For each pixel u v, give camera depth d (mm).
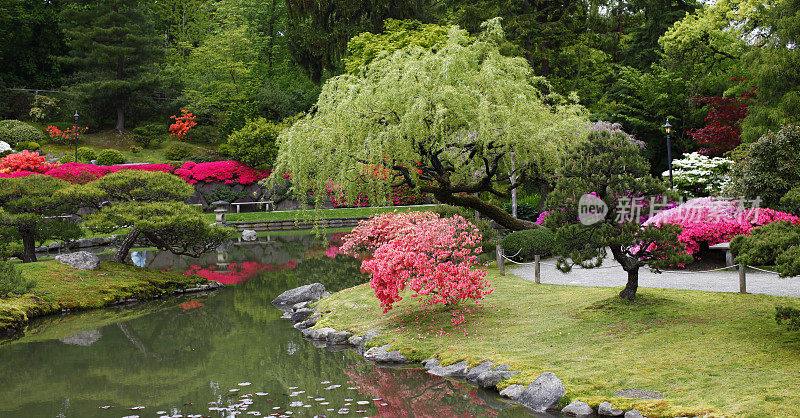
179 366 9477
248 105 39812
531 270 14500
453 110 11336
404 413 6984
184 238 16375
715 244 13383
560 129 12766
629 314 9070
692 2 33500
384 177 12156
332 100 12359
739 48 22906
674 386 6234
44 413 7418
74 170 29312
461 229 11836
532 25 28688
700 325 8203
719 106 22859
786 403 5371
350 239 16641
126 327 12352
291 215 33812
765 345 7117
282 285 16484
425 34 27672
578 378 6855
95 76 39062
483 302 11094
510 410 6836
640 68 34094
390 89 11320
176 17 48562
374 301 12148
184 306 14352
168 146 39781
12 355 10391
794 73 17719
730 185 13523
